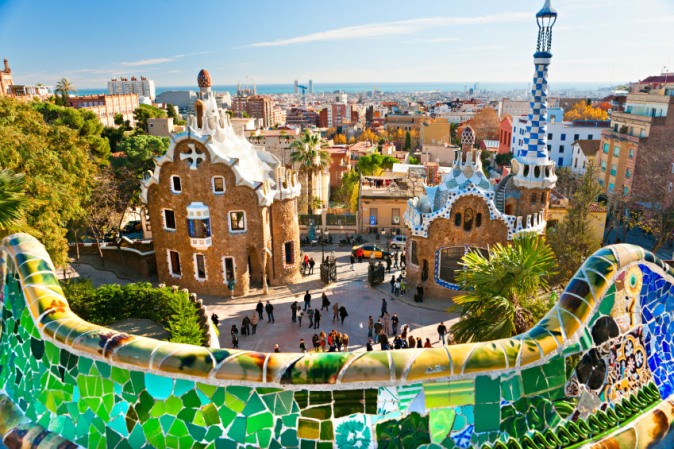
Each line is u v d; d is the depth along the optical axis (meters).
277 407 6.09
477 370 6.16
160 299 25.12
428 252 37.41
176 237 38.91
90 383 6.68
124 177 58.56
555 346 6.54
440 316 35.06
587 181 41.06
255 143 74.44
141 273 42.47
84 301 24.75
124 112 157.25
